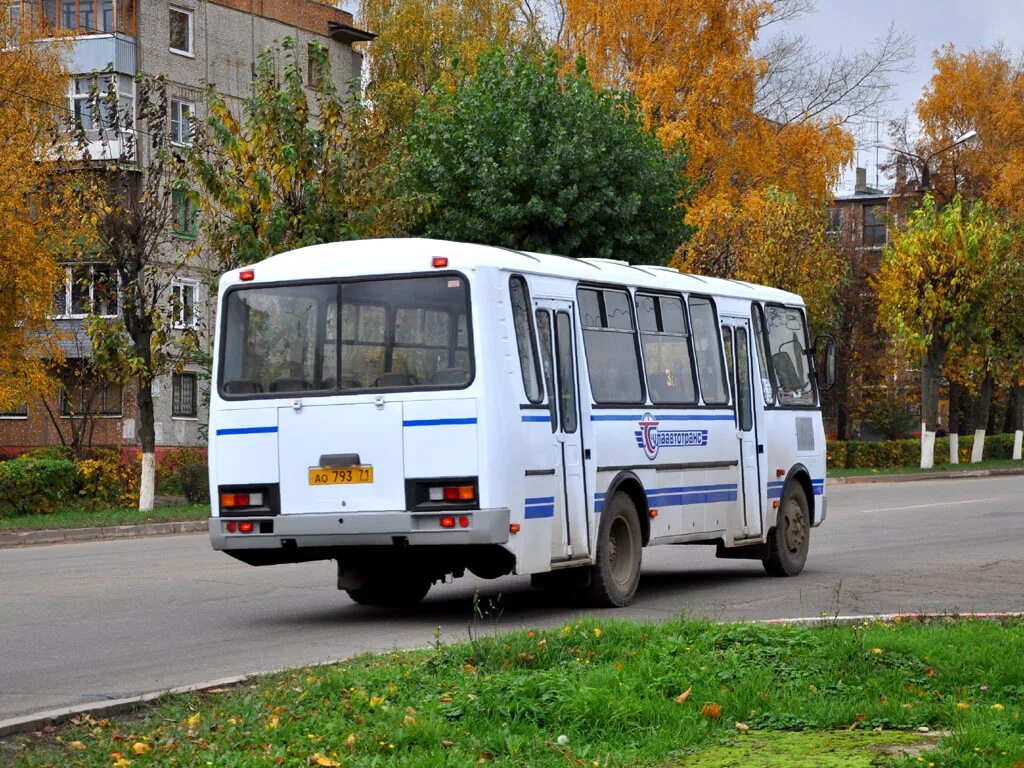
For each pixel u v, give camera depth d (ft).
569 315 57.62
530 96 136.46
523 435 53.62
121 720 35.76
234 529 55.36
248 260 121.19
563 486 56.13
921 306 215.72
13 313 156.04
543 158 134.72
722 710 33.76
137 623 55.11
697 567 78.89
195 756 30.37
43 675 43.50
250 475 55.42
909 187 278.26
